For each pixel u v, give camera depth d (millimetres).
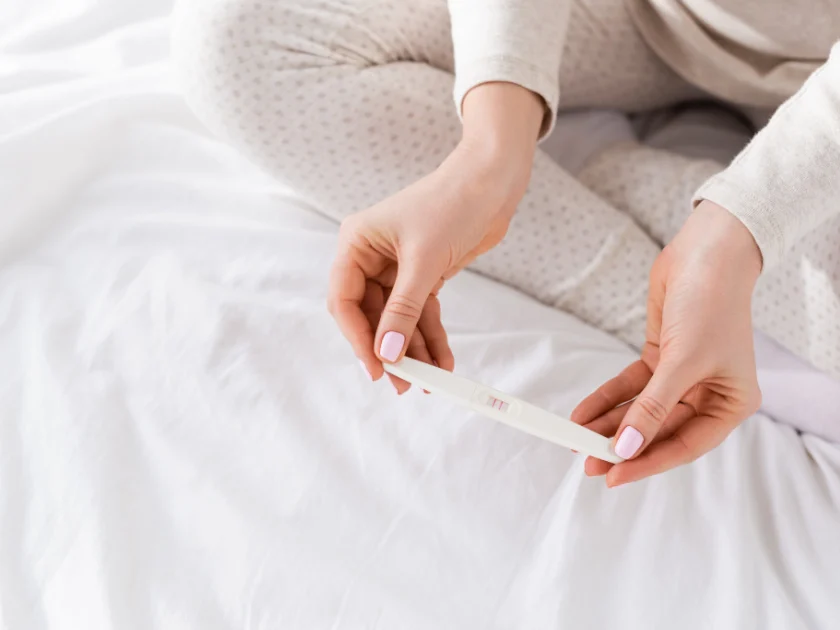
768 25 730
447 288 763
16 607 578
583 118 954
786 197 545
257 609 571
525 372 703
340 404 671
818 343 709
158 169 901
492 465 640
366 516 613
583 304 797
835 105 538
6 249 800
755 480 667
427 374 532
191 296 724
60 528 603
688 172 807
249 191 862
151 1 1060
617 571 597
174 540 604
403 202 569
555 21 659
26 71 968
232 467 635
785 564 609
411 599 576
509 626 567
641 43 871
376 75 717
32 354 699
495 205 594
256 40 678
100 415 654
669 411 506
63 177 854
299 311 721
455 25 674
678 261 560
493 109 620
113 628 556
